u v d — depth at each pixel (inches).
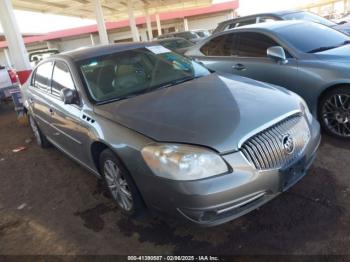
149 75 135.3
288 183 94.7
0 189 154.3
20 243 110.4
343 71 139.5
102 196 132.7
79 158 138.5
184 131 90.7
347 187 112.2
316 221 98.4
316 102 152.6
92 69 131.0
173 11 1063.6
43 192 144.5
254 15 301.7
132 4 728.3
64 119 133.6
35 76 176.4
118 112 108.6
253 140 88.7
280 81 165.3
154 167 88.9
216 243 96.4
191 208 85.3
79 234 110.4
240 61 187.0
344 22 292.5
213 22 1132.5
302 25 188.1
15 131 255.6
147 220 111.7
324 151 139.8
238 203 86.4
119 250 99.7
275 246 91.7
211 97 109.2
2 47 1106.1
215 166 84.3
